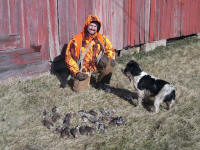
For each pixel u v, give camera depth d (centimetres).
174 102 467
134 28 794
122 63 723
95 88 540
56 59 600
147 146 360
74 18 611
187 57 815
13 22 500
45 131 386
